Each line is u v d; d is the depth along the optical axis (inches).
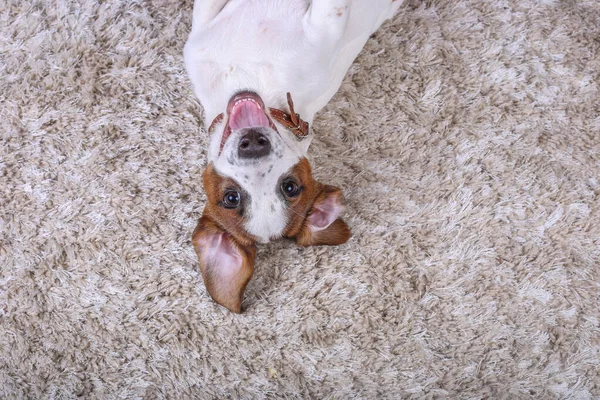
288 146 26.5
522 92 33.2
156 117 32.9
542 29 33.4
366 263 32.5
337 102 33.0
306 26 27.1
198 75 27.9
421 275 32.6
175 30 33.1
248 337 32.2
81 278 32.2
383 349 32.2
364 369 32.2
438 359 32.4
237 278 28.1
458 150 33.0
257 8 27.6
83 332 32.0
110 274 32.3
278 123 26.7
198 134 32.8
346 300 32.4
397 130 33.0
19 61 32.8
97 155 32.6
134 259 32.4
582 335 32.4
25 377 31.7
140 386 31.9
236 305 28.6
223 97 27.5
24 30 32.9
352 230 32.6
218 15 28.2
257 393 32.0
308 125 28.1
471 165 33.0
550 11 33.4
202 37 27.8
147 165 32.7
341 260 32.5
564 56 33.4
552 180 33.0
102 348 32.0
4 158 32.5
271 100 27.2
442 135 33.1
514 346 32.5
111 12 33.0
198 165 32.7
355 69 33.1
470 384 32.3
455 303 32.5
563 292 32.6
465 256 32.7
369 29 29.6
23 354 31.7
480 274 32.7
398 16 33.2
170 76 33.0
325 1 26.4
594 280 32.7
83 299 32.1
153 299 32.2
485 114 33.2
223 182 26.4
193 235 27.6
